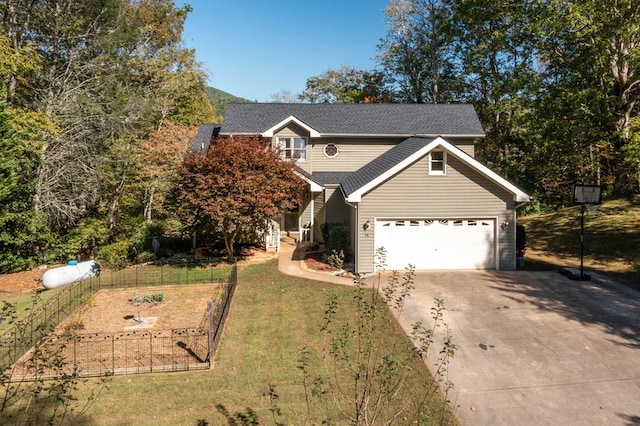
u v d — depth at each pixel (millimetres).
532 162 27375
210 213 16094
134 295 13344
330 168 23141
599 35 21359
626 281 14508
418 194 16375
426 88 38625
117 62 26031
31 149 19969
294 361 9125
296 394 7828
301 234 22781
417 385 8211
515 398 7855
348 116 24156
